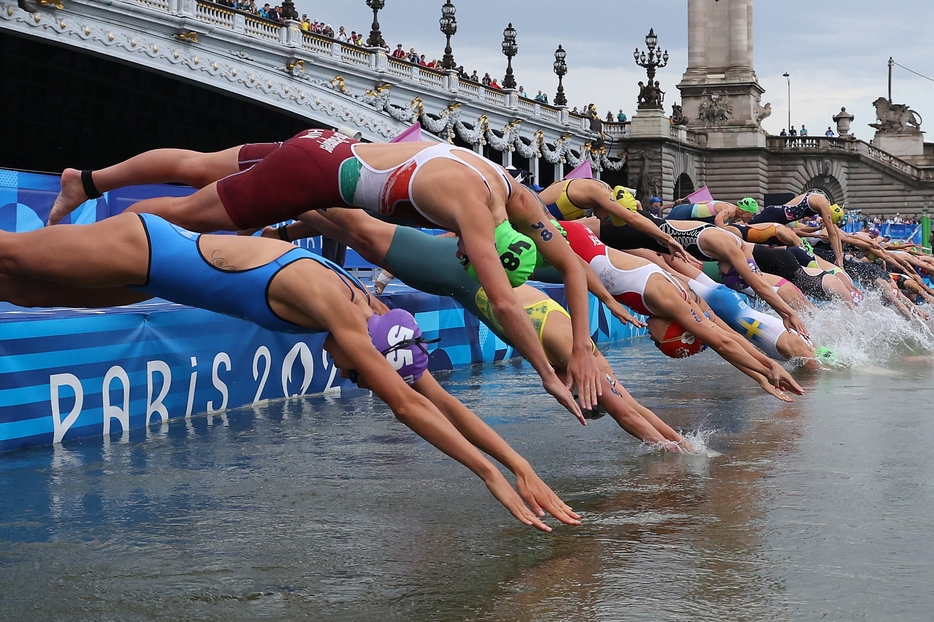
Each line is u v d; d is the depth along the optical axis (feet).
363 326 15.58
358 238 22.76
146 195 39.50
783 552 14.60
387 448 22.95
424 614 12.19
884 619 11.91
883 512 16.81
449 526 16.14
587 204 28.58
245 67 104.22
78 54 96.53
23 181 34.78
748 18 209.87
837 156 208.85
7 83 97.76
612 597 12.71
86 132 111.55
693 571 13.74
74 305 17.90
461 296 22.56
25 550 14.92
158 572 13.85
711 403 30.27
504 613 12.19
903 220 187.52
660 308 26.45
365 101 122.93
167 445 23.57
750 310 39.42
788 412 28.12
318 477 19.81
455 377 38.68
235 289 16.08
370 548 14.93
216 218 18.78
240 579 13.53
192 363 28.35
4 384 22.94
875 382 34.88
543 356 16.47
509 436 24.58
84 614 12.30
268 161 18.45
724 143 203.00
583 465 21.06
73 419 24.49
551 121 165.37
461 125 140.87
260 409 29.68
